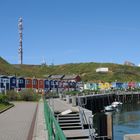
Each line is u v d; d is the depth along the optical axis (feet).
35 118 101.19
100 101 363.35
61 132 24.14
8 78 320.91
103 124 45.83
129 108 357.82
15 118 101.81
